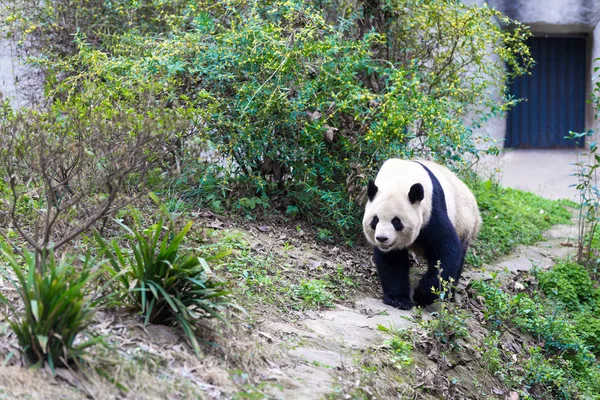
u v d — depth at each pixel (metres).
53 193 4.89
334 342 5.13
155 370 3.94
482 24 9.43
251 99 7.03
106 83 7.00
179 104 7.27
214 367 4.18
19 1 9.38
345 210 7.61
